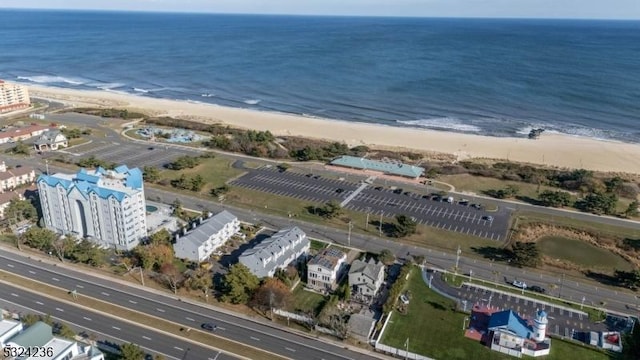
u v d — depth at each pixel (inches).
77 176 5876.0
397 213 6889.8
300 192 7519.7
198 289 4965.6
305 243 5767.7
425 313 4707.2
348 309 4741.6
